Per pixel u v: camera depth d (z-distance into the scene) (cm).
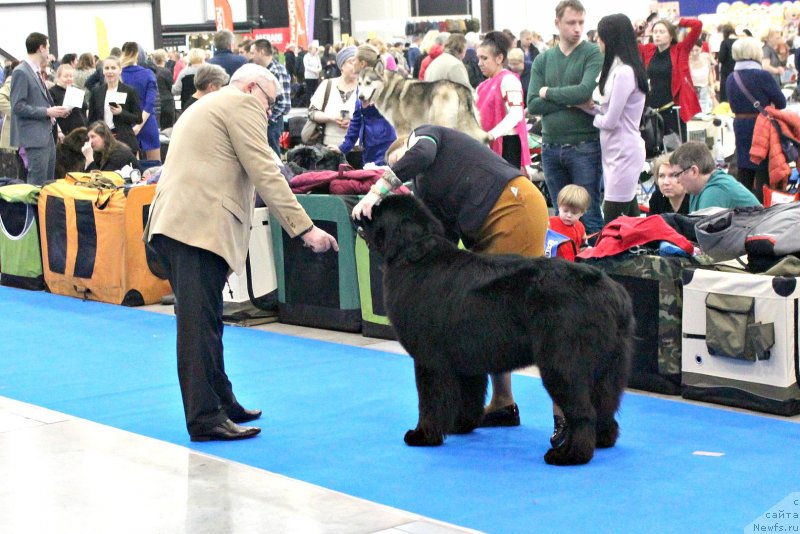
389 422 502
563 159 771
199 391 476
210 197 463
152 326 745
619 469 421
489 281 420
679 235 536
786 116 866
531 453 447
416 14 3112
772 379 493
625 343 423
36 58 1072
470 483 410
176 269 469
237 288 738
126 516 381
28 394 573
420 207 445
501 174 467
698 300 517
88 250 837
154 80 1190
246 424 504
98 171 885
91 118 1130
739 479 406
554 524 363
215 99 471
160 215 466
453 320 424
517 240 468
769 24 1833
